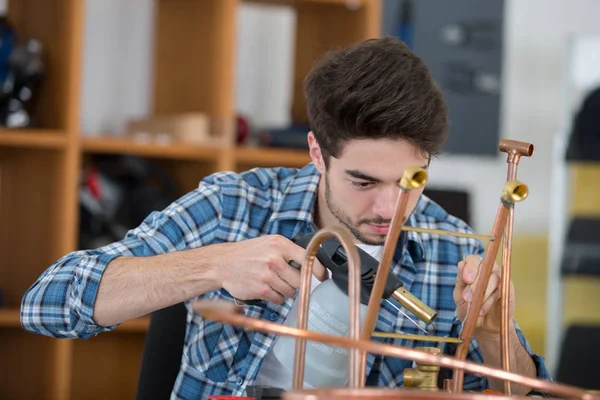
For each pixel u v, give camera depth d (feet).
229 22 12.26
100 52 13.08
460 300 5.65
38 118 12.17
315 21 13.99
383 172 5.65
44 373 11.82
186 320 7.07
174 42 13.21
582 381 14.33
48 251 11.95
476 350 6.91
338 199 5.92
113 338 12.80
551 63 16.31
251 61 13.99
